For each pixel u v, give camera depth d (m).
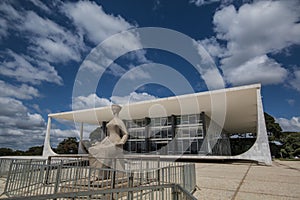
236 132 49.97
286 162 23.31
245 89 18.80
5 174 9.63
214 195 6.30
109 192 2.42
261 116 18.47
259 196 6.16
